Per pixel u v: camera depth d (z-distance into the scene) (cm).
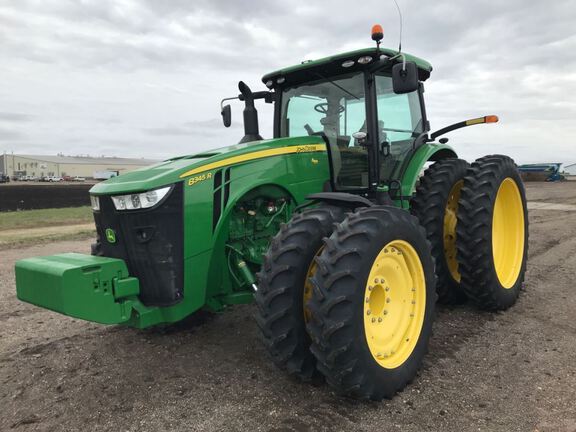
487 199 413
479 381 304
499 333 386
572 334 380
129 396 297
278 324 286
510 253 475
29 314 475
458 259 420
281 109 445
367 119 391
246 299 344
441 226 431
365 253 273
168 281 300
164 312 301
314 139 385
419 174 431
